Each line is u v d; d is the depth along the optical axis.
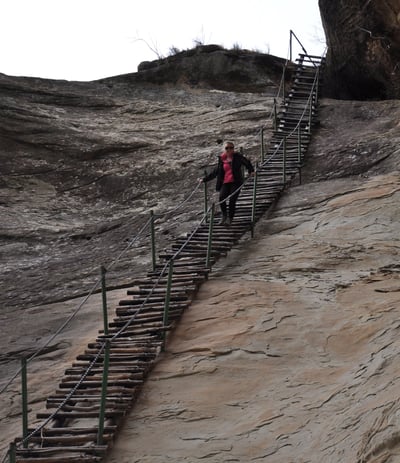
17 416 9.90
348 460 7.68
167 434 9.00
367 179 15.53
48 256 15.38
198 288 11.87
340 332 10.37
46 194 18.28
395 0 19.56
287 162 16.69
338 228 13.59
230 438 8.78
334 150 17.03
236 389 9.59
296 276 12.08
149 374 10.00
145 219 16.12
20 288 13.72
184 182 17.77
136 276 13.15
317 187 15.48
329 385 9.36
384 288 11.32
